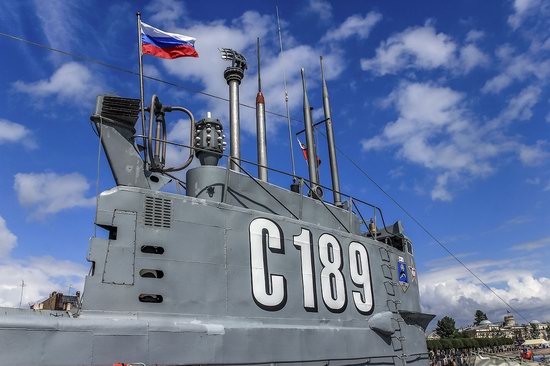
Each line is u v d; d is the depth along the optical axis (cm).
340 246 1005
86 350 557
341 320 937
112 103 759
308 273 898
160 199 716
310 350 824
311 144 1561
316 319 880
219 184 861
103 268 629
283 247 866
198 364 650
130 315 629
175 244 707
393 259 1198
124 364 573
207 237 750
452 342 10206
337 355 878
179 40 1089
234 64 1241
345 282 982
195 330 664
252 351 725
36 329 527
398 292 1168
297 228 910
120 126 770
